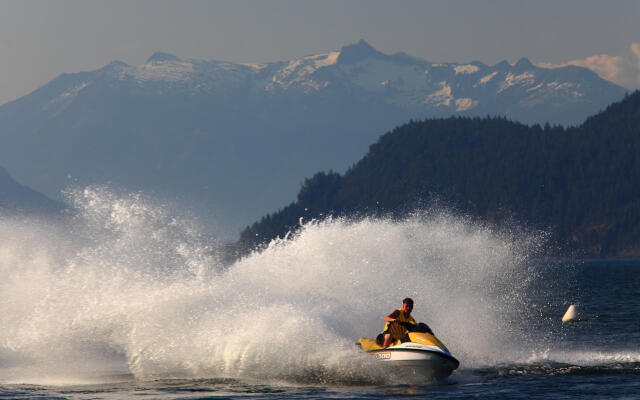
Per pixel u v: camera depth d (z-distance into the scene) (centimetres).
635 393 6150
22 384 6994
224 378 7119
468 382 6869
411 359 6825
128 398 6262
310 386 6738
